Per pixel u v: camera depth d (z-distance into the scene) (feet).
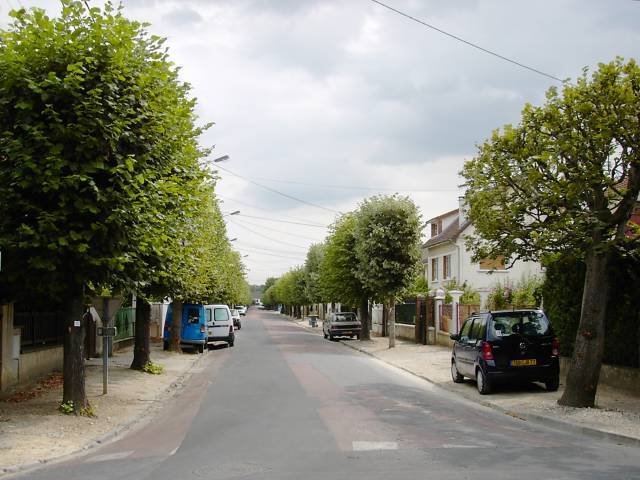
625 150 38.86
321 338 143.23
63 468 26.37
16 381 48.60
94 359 73.87
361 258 103.04
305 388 52.70
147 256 43.98
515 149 42.24
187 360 80.94
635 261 44.98
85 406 38.47
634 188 38.86
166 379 59.62
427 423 35.99
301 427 34.63
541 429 34.63
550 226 40.11
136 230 37.11
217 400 46.78
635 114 37.50
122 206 35.29
